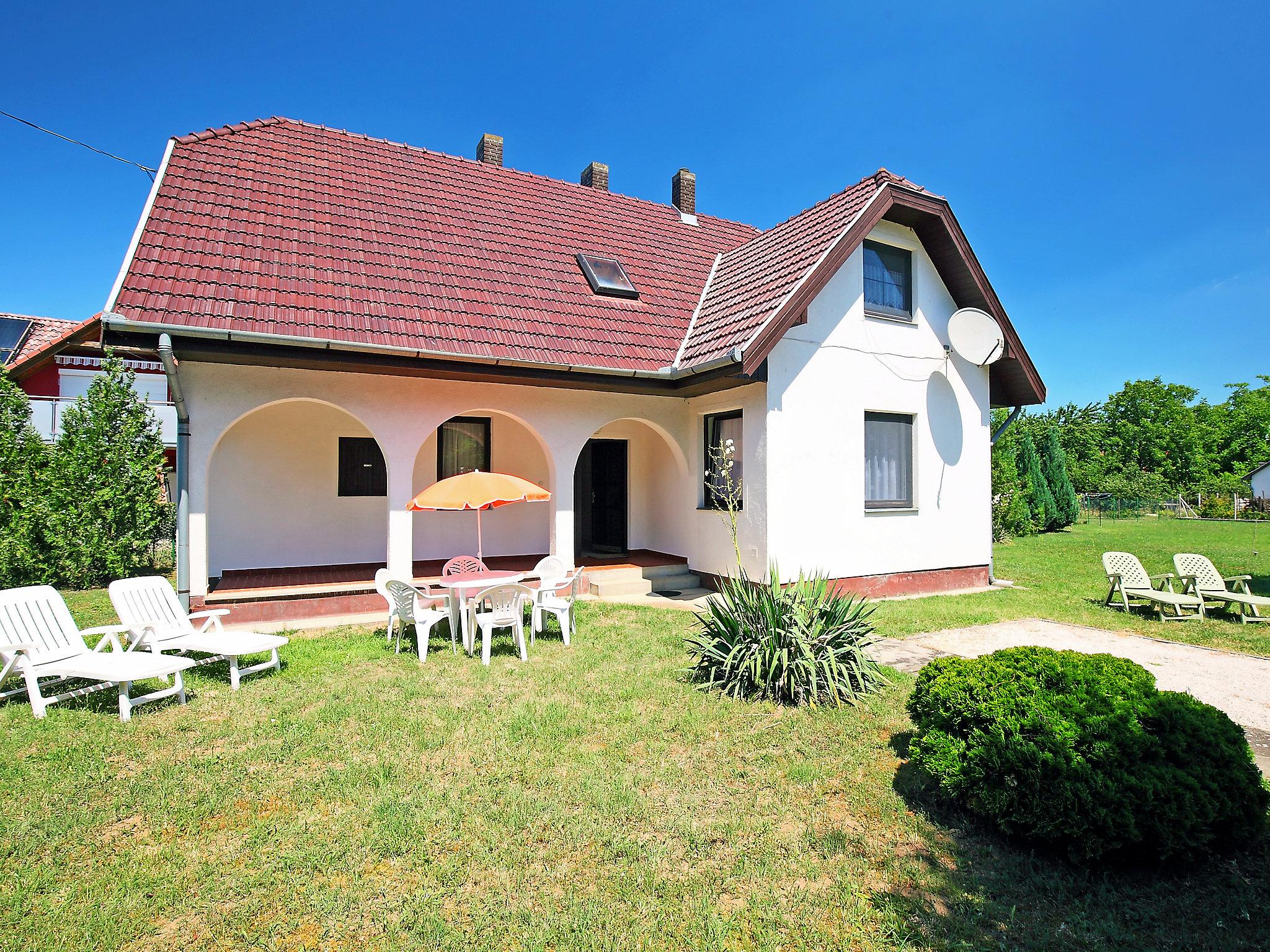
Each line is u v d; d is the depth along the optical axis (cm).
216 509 1049
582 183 1675
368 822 368
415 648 754
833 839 350
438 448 1210
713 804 389
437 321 920
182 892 305
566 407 1059
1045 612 959
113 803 388
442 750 466
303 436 1112
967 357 1138
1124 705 344
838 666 561
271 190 1058
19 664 566
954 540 1194
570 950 266
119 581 664
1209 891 306
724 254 1434
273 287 859
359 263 975
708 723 513
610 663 687
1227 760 329
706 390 1088
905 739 482
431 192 1248
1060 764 320
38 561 1198
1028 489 2536
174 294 782
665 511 1282
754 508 1014
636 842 346
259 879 314
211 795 399
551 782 414
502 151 1518
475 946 269
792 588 621
